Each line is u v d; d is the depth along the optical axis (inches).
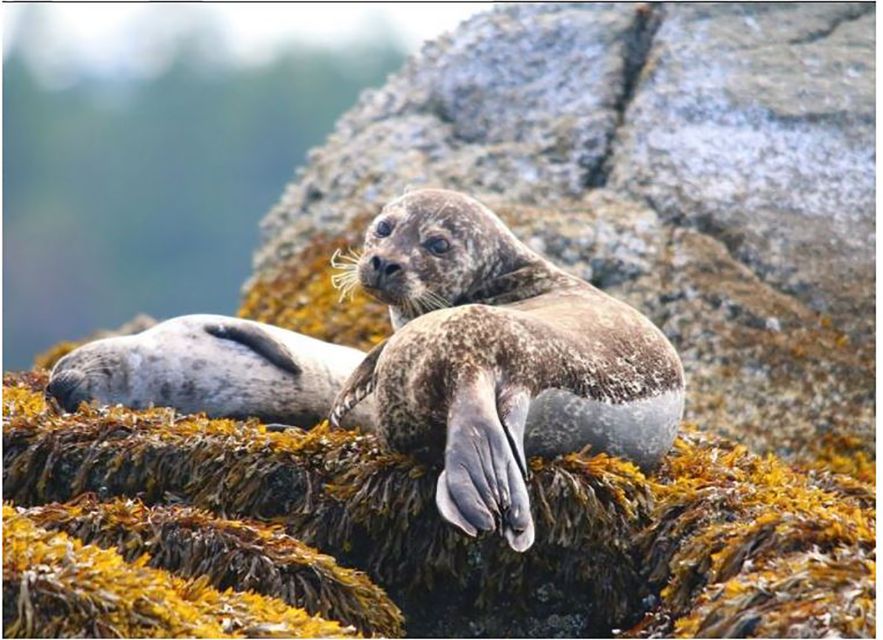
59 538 961.5
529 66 2206.0
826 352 1839.3
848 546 971.3
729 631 916.6
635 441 1163.3
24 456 1177.4
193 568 1039.6
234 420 1332.4
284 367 1347.2
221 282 6727.4
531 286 1288.1
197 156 7066.9
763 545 1002.7
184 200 6889.8
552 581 1104.8
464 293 1286.9
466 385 1051.3
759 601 925.8
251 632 928.9
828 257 1914.4
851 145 1985.7
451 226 1279.5
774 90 2037.4
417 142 2193.7
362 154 2223.2
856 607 890.1
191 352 1342.3
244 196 6968.5
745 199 1966.0
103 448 1167.6
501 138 2156.7
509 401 1064.8
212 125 7135.8
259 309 2057.1
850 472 1722.4
